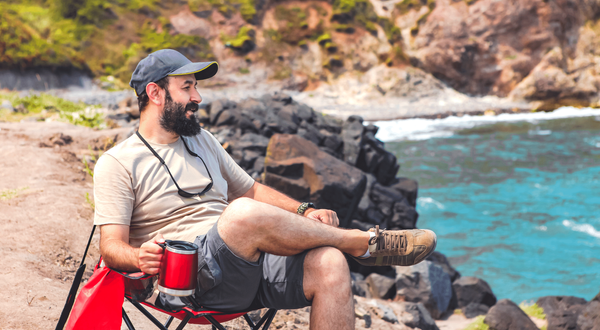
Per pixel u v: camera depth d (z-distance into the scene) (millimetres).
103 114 9438
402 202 8680
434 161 15656
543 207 11805
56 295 2881
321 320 1773
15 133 6840
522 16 27547
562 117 24266
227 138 8562
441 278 5977
